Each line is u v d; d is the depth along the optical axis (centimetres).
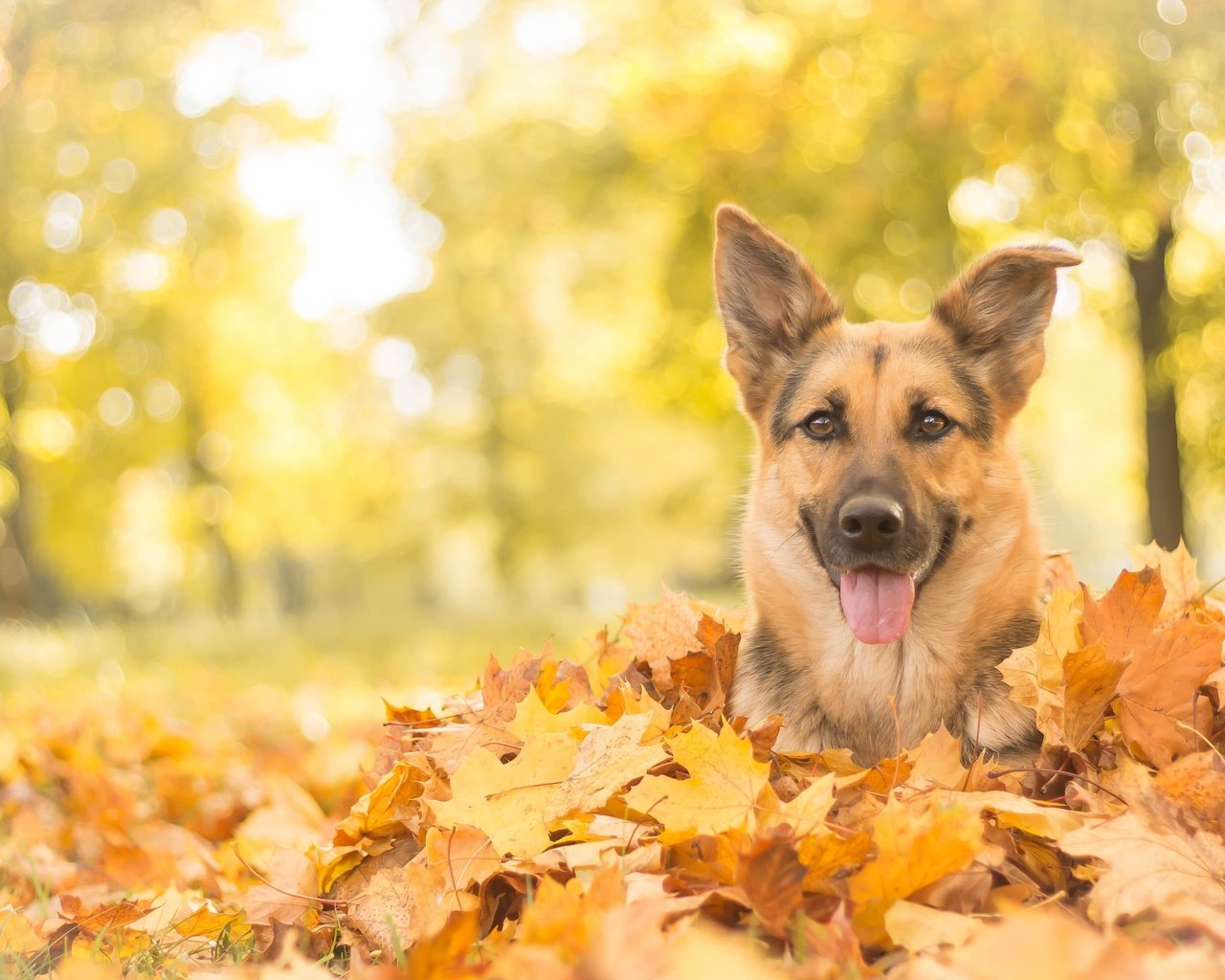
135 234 2155
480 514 4159
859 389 475
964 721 435
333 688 1193
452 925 283
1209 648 385
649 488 4225
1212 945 272
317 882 407
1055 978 234
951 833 305
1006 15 1356
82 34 1727
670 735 418
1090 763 390
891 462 453
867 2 1486
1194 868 305
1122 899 292
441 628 1794
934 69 1409
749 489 536
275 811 593
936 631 445
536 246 2217
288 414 3481
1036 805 350
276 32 1791
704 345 1864
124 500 3731
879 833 311
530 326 3594
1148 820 320
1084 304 1734
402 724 455
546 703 459
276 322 3078
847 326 521
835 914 298
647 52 1691
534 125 1870
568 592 5047
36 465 3094
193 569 4225
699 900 302
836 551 443
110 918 405
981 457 474
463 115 1930
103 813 597
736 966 241
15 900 483
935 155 1465
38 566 3697
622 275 2189
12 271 2148
